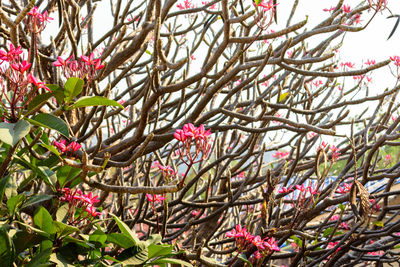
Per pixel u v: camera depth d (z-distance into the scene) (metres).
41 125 1.97
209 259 2.79
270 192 3.03
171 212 3.66
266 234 3.00
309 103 4.47
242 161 3.73
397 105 4.71
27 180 2.56
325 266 3.33
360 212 3.44
